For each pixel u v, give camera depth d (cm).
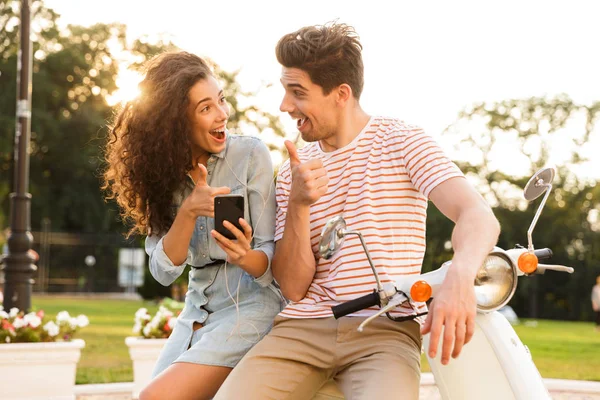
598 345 1327
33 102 3641
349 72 269
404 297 220
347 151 271
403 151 260
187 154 298
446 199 241
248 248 270
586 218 3825
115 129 316
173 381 283
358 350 256
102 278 3678
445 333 202
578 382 649
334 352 260
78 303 2644
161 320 611
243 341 294
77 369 802
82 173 3722
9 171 3578
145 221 313
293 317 272
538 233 3784
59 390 579
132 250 3650
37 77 3597
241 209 267
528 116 3869
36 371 573
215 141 301
